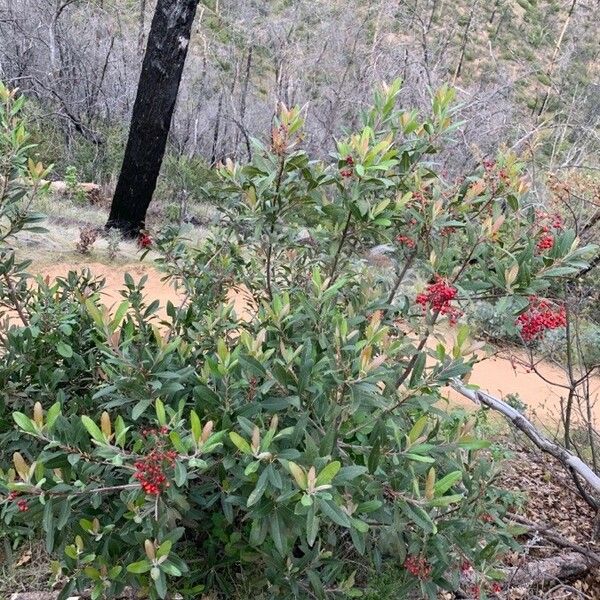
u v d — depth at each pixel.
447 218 2.64
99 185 11.60
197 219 10.54
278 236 2.91
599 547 3.56
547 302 2.56
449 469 2.74
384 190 2.79
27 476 1.96
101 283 3.35
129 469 2.06
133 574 2.23
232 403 2.30
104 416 1.96
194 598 2.63
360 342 2.21
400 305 2.96
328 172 2.67
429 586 2.41
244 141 14.15
